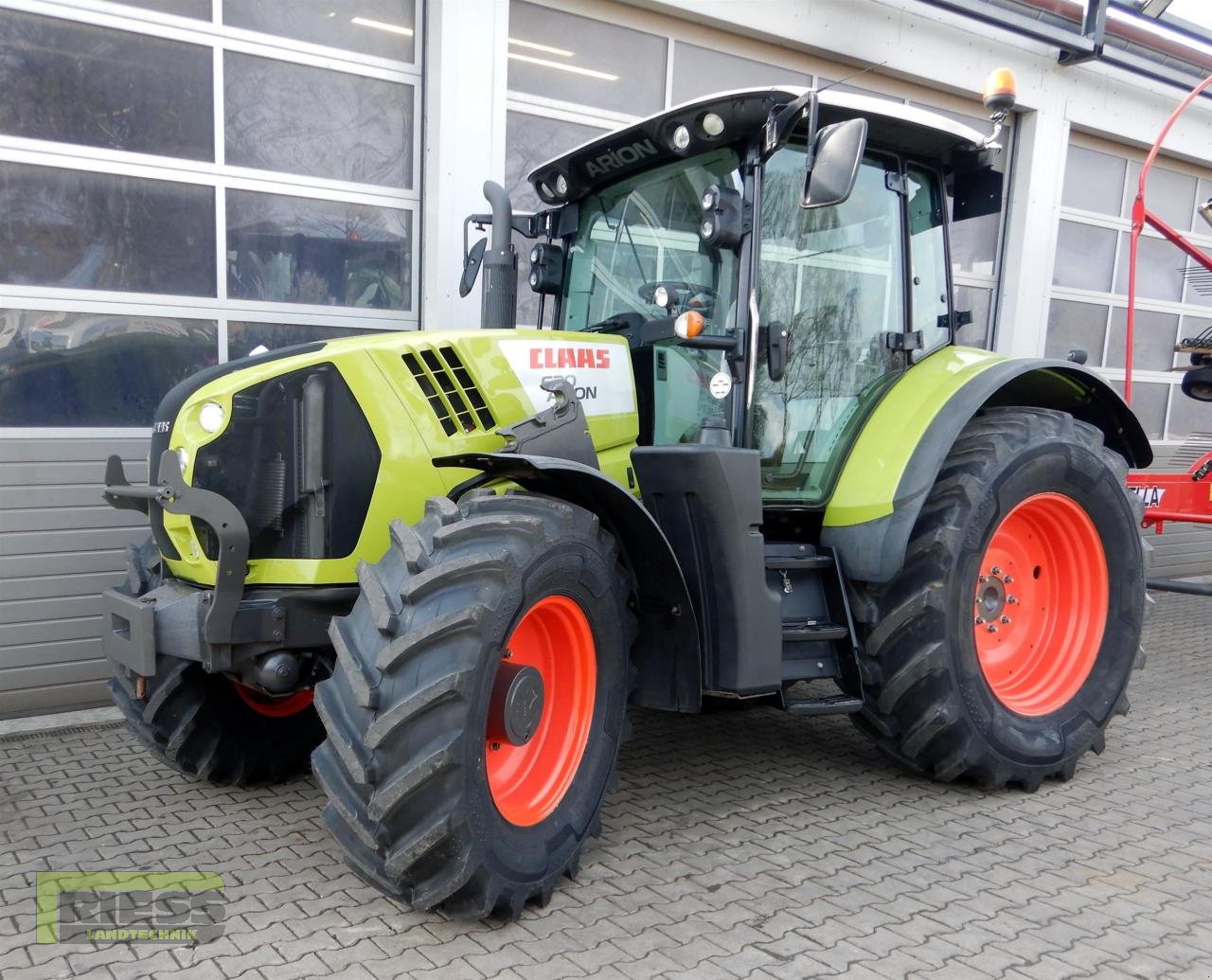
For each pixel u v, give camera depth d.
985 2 6.21
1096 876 2.72
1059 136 7.10
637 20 5.38
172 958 2.21
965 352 3.67
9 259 4.04
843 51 5.97
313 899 2.51
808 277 3.26
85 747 3.71
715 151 3.11
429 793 2.19
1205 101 7.81
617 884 2.62
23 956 2.22
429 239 4.92
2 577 3.98
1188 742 3.96
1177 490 5.02
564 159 3.42
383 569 2.39
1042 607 3.67
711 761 3.65
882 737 3.34
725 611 2.83
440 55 4.76
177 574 2.77
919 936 2.36
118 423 4.29
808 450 3.30
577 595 2.54
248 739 3.25
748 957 2.25
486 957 2.23
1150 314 8.12
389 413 2.71
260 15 4.49
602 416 3.11
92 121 4.17
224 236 4.49
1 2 3.95
